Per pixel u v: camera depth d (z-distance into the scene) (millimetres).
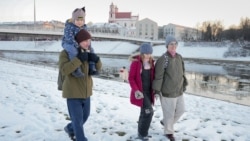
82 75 3791
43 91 8828
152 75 4660
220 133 5348
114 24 117750
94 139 4672
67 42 3842
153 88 4578
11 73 15945
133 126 5488
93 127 5305
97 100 7715
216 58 56156
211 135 5141
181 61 4758
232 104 9039
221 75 31000
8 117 5633
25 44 81812
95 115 6152
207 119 6434
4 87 9234
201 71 35438
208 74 31953
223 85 22734
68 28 3881
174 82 4609
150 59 4641
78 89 3877
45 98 7695
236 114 7355
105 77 23938
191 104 8500
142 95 4496
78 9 3922
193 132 5266
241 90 19922
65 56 3803
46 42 80562
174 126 5590
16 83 10484
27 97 7730
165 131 4816
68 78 3885
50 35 66312
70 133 4371
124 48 76625
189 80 26062
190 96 10438
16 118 5594
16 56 52688
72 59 3689
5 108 6332
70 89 3861
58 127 5184
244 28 79375
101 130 5156
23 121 5414
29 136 4645
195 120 6121
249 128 5816
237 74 32062
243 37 76938
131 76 4586
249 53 58719
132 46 79188
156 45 78812
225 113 7391
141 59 4602
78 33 3818
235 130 5551
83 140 3920
